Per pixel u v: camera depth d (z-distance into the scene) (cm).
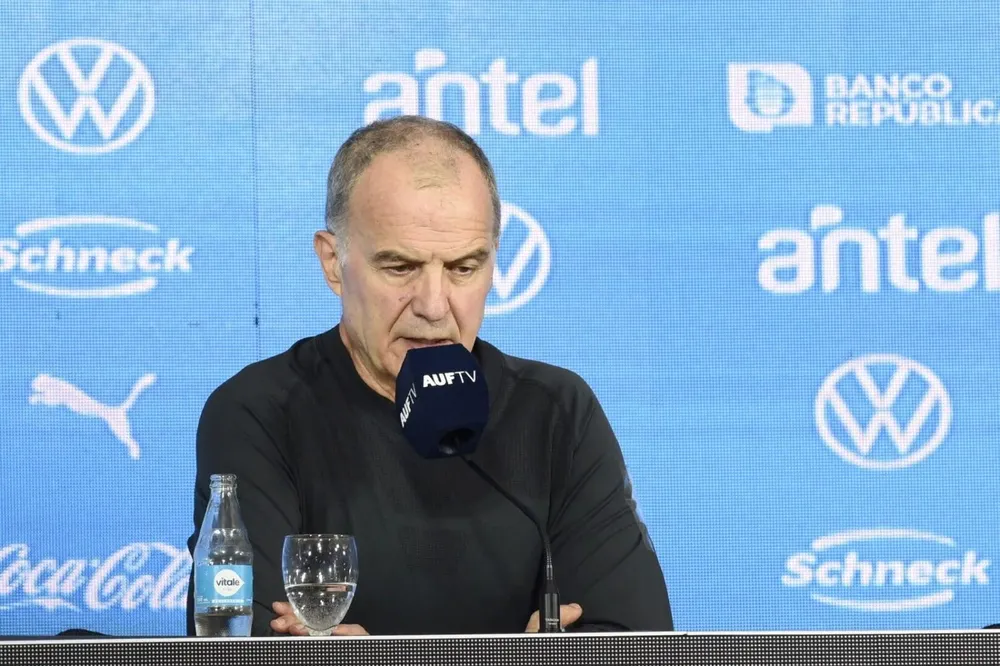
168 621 1341
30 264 1352
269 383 909
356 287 864
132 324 1358
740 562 1366
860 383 1379
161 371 1357
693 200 1386
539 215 1381
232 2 1375
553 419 920
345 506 880
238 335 1365
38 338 1349
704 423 1376
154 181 1365
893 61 1390
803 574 1367
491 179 871
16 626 1327
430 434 723
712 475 1373
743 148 1389
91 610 1336
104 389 1352
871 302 1385
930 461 1376
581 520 900
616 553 892
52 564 1337
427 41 1379
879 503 1374
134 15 1370
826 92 1391
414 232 838
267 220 1371
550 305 1378
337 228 876
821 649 613
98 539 1341
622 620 871
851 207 1388
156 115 1368
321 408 899
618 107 1388
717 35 1390
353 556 743
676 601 1361
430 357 732
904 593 1366
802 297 1384
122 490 1347
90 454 1347
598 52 1388
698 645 614
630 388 1376
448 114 1379
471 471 894
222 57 1375
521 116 1382
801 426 1377
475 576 880
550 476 909
